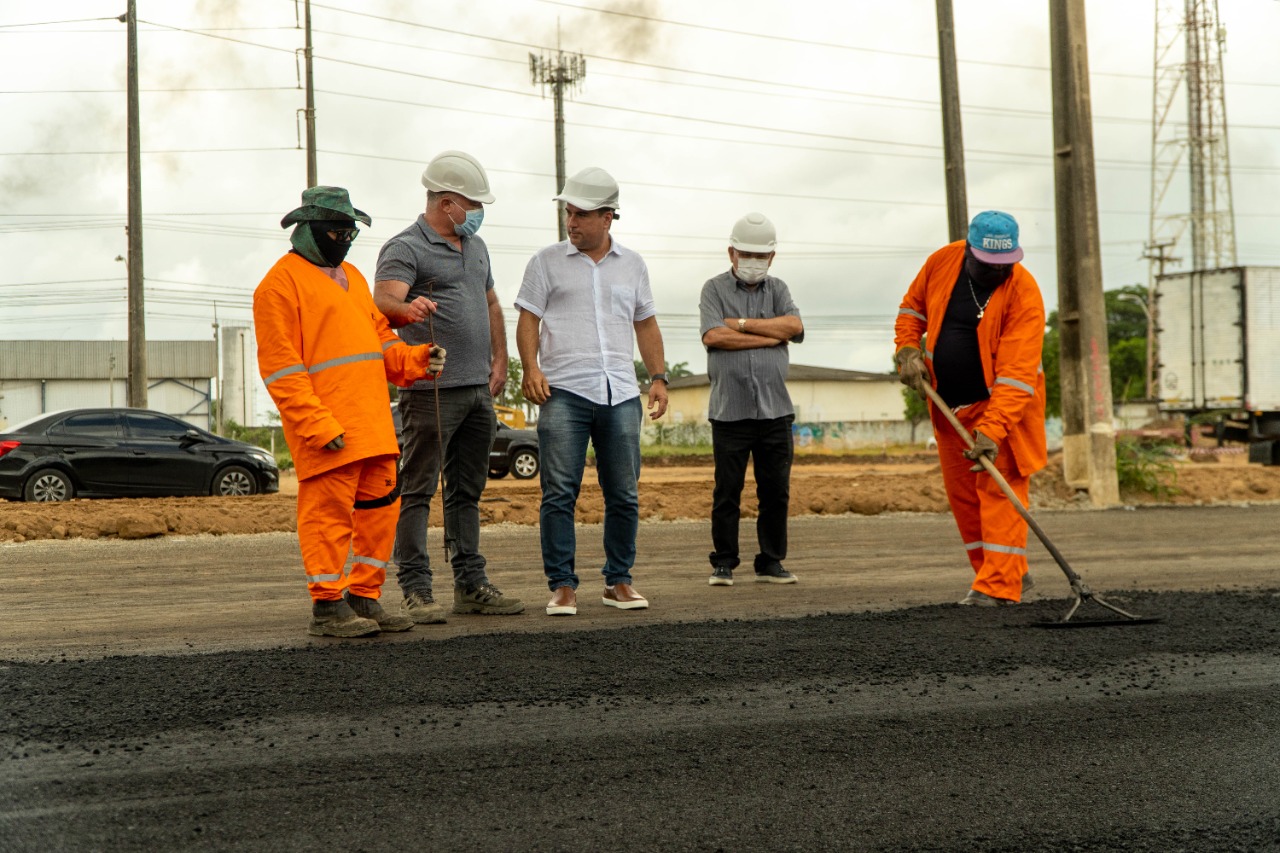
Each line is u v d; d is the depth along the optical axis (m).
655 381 6.33
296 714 3.59
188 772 3.03
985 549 6.04
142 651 4.88
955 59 17.53
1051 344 54.78
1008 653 4.56
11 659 4.67
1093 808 2.84
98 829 2.63
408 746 3.27
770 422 7.20
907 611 5.73
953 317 6.15
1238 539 10.52
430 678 4.07
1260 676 4.22
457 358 5.68
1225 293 25.86
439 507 13.59
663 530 12.10
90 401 63.28
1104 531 11.43
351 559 5.31
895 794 2.93
